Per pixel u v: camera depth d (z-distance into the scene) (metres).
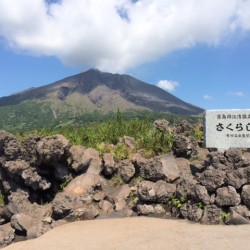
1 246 12.67
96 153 17.17
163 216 13.70
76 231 12.45
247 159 14.23
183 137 17.39
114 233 11.78
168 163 15.76
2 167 15.68
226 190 12.80
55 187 16.20
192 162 16.64
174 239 10.55
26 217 13.55
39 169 15.77
